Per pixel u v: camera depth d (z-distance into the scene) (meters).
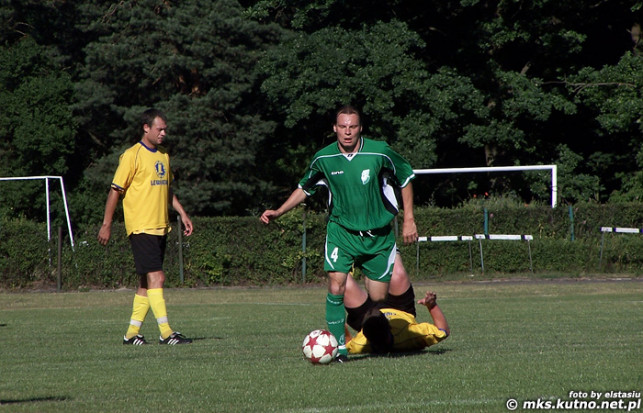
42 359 16.14
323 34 69.81
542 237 51.09
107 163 70.69
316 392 11.41
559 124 82.56
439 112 68.94
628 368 13.12
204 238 47.59
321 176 15.44
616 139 81.69
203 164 69.06
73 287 46.19
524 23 73.69
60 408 10.45
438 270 50.22
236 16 70.62
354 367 13.83
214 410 10.23
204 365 14.53
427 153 68.75
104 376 13.30
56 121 73.62
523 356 14.88
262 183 73.62
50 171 74.81
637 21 79.81
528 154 79.00
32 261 46.59
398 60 68.12
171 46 70.88
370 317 15.33
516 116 73.94
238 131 71.50
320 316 27.72
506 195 69.12
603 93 73.12
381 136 70.56
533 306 29.94
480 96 70.50
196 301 37.38
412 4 76.56
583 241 51.00
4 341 20.14
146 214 19.38
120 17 74.81
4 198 72.88
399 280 16.12
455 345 17.33
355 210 15.05
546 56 78.19
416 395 11.05
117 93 73.94
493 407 10.18
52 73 76.06
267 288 46.72
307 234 48.66
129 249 47.03
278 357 15.77
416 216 50.25
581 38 74.44
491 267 50.12
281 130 80.25
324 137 79.00
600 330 20.50
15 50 75.19
